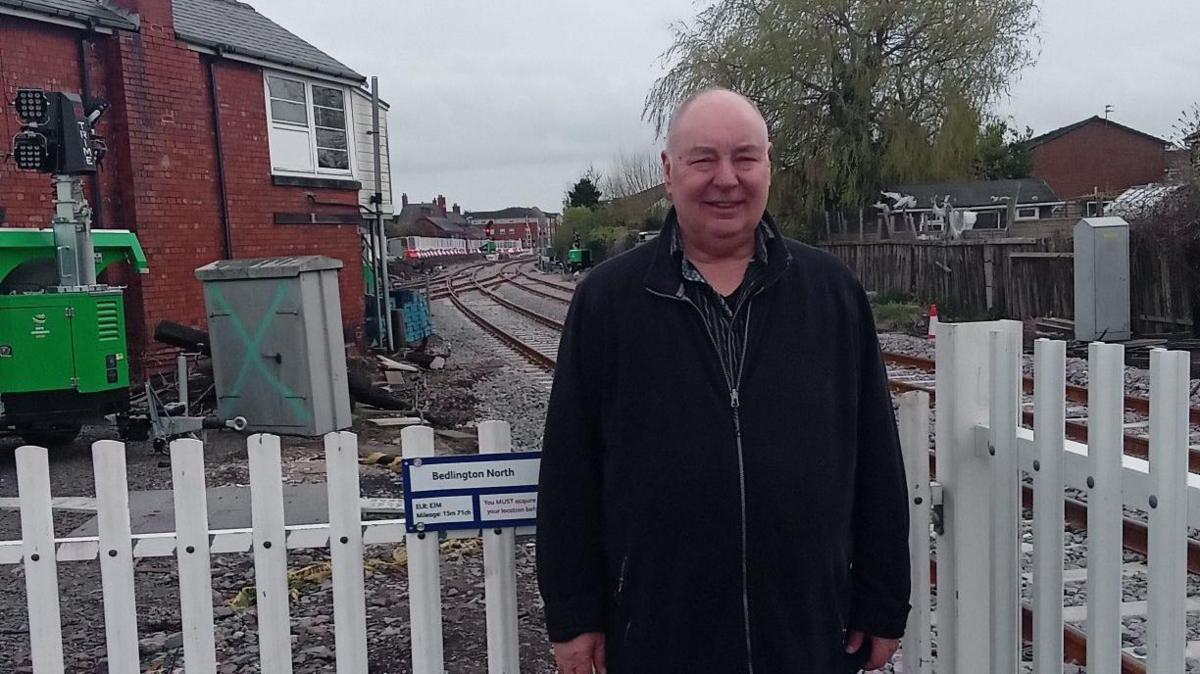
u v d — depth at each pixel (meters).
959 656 2.92
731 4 28.80
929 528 3.00
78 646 4.47
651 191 65.56
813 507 2.37
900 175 27.34
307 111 15.88
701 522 2.37
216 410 10.41
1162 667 2.29
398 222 112.69
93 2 12.56
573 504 2.53
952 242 21.61
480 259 108.25
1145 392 10.85
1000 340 2.75
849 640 2.63
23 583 5.37
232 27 15.23
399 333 18.47
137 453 8.77
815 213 28.84
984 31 26.36
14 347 7.97
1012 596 2.79
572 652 2.55
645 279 2.45
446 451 9.57
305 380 9.52
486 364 17.97
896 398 11.37
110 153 12.43
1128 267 15.67
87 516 6.52
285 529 3.16
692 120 2.47
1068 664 4.24
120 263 12.36
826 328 2.47
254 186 14.65
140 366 12.48
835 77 27.14
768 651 2.39
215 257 13.89
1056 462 2.58
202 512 3.15
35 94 8.02
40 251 8.34
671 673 2.43
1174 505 2.25
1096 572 2.46
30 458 3.14
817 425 2.40
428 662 3.10
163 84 12.95
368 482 7.62
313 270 9.59
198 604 3.17
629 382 2.42
